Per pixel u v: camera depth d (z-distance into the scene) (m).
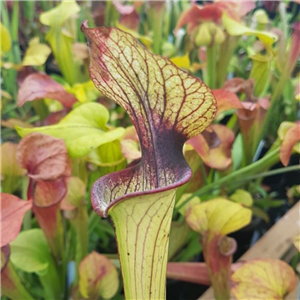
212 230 0.26
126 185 0.17
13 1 0.42
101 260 0.26
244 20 0.45
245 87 0.32
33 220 0.35
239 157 0.38
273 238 0.32
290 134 0.25
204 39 0.33
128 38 0.12
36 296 0.32
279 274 0.24
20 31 0.51
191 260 0.37
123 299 0.31
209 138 0.30
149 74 0.13
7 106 0.46
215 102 0.14
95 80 0.15
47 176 0.23
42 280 0.29
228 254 0.25
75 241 0.32
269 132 0.47
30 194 0.25
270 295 0.23
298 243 0.22
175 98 0.14
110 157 0.26
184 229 0.32
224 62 0.37
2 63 0.35
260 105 0.31
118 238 0.16
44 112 0.41
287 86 0.42
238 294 0.23
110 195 0.16
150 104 0.15
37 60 0.33
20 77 0.38
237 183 0.36
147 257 0.16
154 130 0.16
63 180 0.25
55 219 0.26
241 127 0.33
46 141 0.24
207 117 0.15
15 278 0.26
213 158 0.29
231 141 0.31
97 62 0.14
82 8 0.46
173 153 0.16
